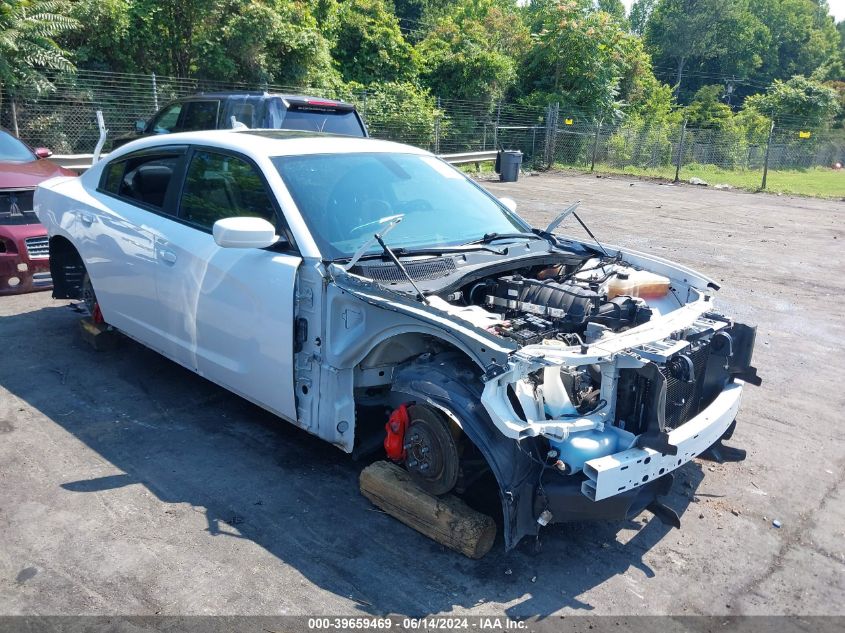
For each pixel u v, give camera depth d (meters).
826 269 9.77
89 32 15.95
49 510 3.47
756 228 13.24
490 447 3.00
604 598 3.01
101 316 5.42
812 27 77.69
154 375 5.18
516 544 3.15
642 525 3.58
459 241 4.10
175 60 17.44
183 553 3.19
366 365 3.61
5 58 13.20
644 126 28.64
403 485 3.47
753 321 7.23
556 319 3.44
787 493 3.94
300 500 3.66
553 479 2.97
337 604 2.90
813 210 16.72
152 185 4.73
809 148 33.25
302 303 3.64
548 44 28.06
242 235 3.40
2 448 4.05
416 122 20.55
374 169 4.35
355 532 3.41
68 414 4.52
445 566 3.18
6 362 5.30
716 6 65.06
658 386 2.95
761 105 41.72
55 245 5.65
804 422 4.88
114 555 3.15
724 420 3.45
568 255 4.13
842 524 3.65
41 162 7.71
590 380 3.21
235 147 4.21
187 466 3.96
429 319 3.08
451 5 38.34
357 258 3.43
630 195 17.83
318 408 3.66
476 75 26.19
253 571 3.09
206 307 4.12
